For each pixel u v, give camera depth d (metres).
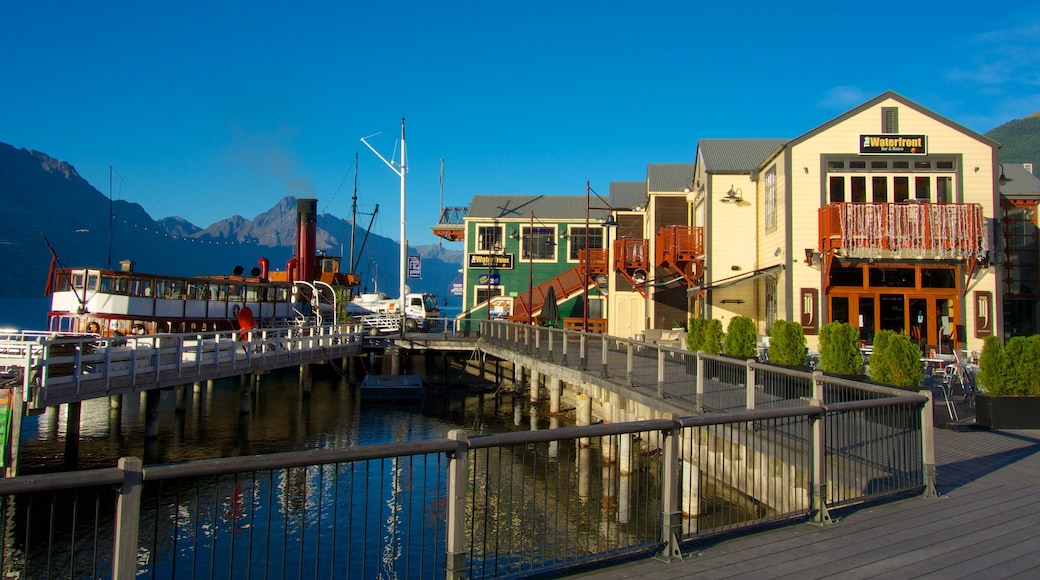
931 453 8.54
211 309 32.91
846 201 22.89
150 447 20.48
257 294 36.56
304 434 23.39
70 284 27.53
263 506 14.59
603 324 38.16
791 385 11.38
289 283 38.72
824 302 22.36
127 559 4.25
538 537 11.82
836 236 21.61
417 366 40.72
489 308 38.53
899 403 8.23
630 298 36.19
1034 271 27.59
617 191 40.16
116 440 21.66
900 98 22.98
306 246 46.38
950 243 21.09
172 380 19.56
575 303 39.09
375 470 17.19
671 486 6.25
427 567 10.78
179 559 11.72
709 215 27.61
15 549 12.39
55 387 15.39
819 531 7.03
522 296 39.91
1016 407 13.20
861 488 8.49
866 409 8.55
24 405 14.62
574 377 19.16
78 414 18.22
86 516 14.31
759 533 6.96
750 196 27.47
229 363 22.58
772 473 10.73
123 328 27.73
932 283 22.41
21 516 14.07
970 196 22.53
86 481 4.09
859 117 23.08
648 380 16.70
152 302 29.27
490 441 5.49
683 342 24.00
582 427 5.90
